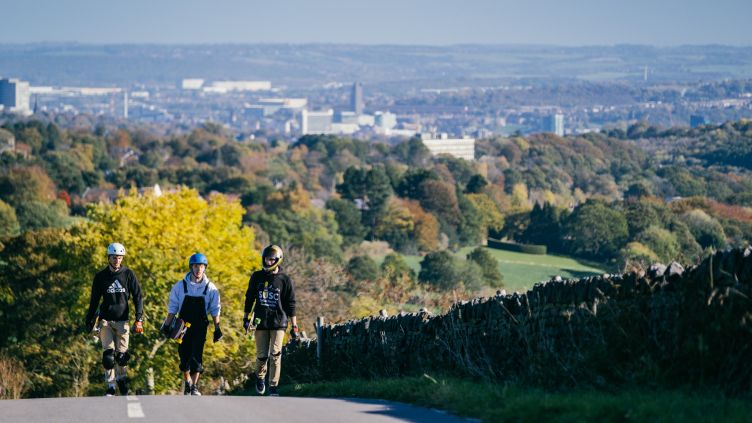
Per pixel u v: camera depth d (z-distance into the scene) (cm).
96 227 14038
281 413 3575
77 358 13625
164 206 13775
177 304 5097
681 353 3469
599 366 3766
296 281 15500
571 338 3997
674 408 2941
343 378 6394
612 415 2969
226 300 13075
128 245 13162
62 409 3631
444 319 5191
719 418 2773
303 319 14525
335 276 17238
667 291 3666
